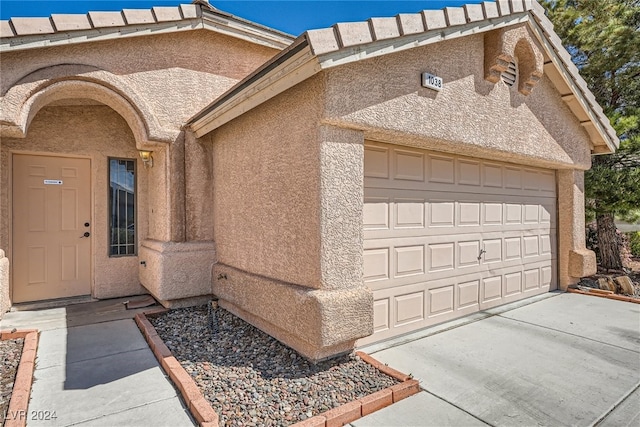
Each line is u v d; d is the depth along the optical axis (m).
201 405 2.97
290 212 4.14
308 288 3.82
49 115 6.09
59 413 3.00
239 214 5.28
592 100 6.93
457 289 5.59
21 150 5.85
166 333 4.77
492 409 3.12
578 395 3.37
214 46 6.39
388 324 4.66
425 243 5.10
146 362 3.98
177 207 5.85
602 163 9.36
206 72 6.29
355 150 3.92
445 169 5.40
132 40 5.64
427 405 3.17
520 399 3.29
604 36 8.77
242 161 5.18
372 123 3.87
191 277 5.80
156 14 5.50
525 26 5.47
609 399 3.31
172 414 3.01
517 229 6.75
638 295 7.83
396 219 4.73
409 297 4.91
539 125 6.23
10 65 4.63
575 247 7.62
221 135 5.83
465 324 5.32
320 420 2.81
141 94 5.72
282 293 4.10
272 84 3.97
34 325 5.08
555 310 6.15
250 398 3.17
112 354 4.18
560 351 4.38
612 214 9.42
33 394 3.29
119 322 5.27
